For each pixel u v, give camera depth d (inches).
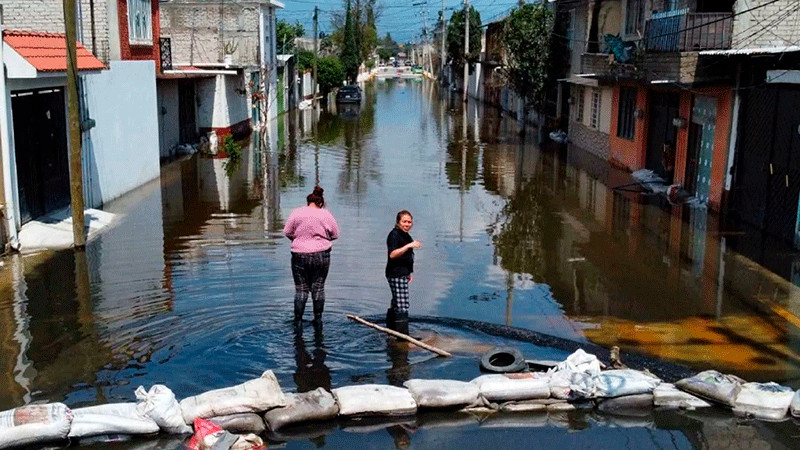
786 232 503.8
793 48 474.3
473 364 283.0
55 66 476.7
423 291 390.3
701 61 592.1
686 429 238.4
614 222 575.5
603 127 983.6
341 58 2898.6
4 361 286.7
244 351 295.1
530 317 353.4
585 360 263.3
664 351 309.6
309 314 342.0
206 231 523.2
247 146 1089.4
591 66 945.5
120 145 671.1
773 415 244.5
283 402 236.1
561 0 1214.9
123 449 220.8
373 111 1802.4
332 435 231.3
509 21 1382.9
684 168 692.7
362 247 479.2
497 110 1868.8
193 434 228.4
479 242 506.3
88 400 252.2
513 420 243.1
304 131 1316.4
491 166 890.1
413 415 243.4
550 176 818.2
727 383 253.8
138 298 365.4
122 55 750.5
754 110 553.9
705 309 366.0
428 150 1039.6
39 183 522.0
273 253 458.0
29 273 410.9
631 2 887.7
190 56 1218.0
